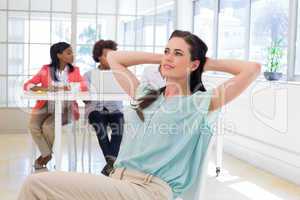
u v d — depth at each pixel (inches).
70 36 253.3
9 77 250.5
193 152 71.9
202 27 263.7
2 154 195.9
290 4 175.6
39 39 251.3
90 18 254.2
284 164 160.6
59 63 172.2
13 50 249.6
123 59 78.7
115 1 255.6
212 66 72.9
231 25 233.0
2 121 250.8
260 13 205.2
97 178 64.0
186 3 266.2
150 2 259.9
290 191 145.3
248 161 187.0
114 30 256.7
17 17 248.5
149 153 69.3
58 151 143.9
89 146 171.6
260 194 141.5
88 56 254.8
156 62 77.9
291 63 177.2
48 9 250.7
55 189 61.8
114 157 158.6
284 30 184.9
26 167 172.7
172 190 69.3
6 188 143.9
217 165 164.9
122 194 63.7
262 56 202.5
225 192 143.5
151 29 261.6
